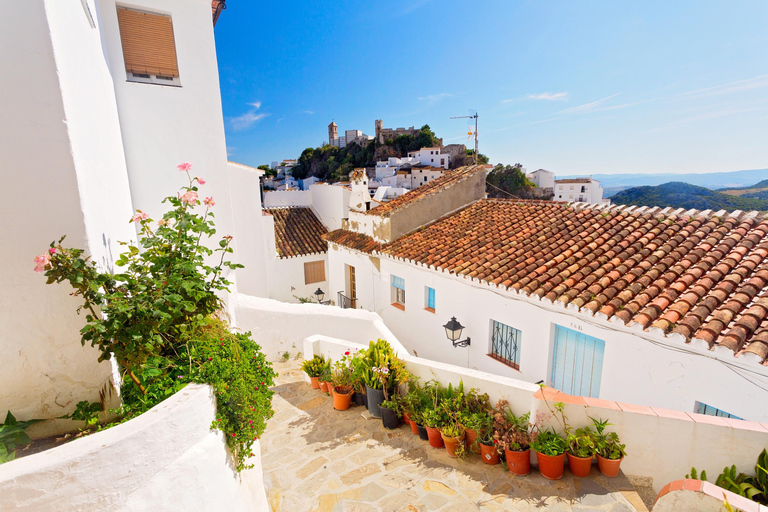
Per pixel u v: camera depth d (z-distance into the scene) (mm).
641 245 7586
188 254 3512
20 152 2861
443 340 9805
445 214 13016
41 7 2809
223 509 3100
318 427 6473
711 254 6625
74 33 3439
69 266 2717
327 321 10000
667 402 5410
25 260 2957
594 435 4492
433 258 9836
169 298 3000
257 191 12430
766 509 2586
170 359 3475
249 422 3502
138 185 7113
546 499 4301
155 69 7156
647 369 5613
